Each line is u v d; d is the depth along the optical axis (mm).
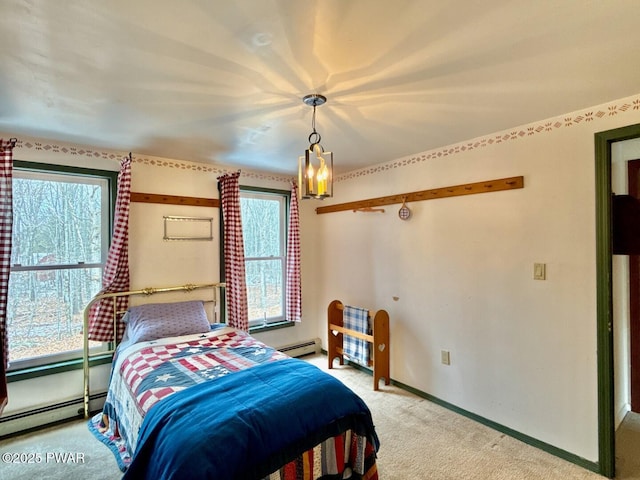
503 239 2414
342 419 1749
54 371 2523
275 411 1554
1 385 1432
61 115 2047
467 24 1213
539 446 2227
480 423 2533
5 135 2385
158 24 1196
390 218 3250
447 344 2773
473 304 2596
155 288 2982
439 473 1986
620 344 2582
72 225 2715
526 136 2277
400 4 1102
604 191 1957
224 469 1304
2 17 1137
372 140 2613
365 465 1812
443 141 2652
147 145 2709
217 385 1780
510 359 2383
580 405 2062
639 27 1234
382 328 3180
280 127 2287
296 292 3816
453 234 2725
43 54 1377
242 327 3146
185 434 1393
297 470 1542
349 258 3723
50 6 1086
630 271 2686
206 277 3318
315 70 1533
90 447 2217
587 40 1320
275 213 3951
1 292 2215
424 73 1572
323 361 3852
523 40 1317
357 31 1251
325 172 1698
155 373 2006
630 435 2400
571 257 2094
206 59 1438
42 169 2523
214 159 3184
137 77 1585
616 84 1713
